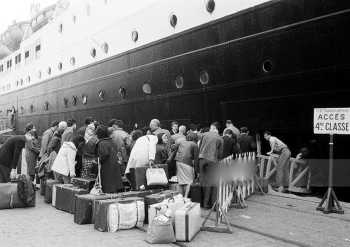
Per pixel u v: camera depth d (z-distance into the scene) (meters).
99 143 7.14
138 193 6.89
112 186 7.11
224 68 10.74
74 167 8.29
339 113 6.96
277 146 9.22
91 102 18.19
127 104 15.38
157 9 13.45
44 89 23.91
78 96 19.52
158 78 13.50
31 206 7.97
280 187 9.32
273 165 9.62
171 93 12.87
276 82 9.34
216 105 11.09
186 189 7.84
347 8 7.81
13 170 7.69
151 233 5.42
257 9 9.69
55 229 6.14
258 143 9.89
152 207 6.02
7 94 31.98
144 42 14.23
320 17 8.30
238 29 10.27
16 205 7.83
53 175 9.45
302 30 8.67
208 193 7.67
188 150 7.82
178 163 7.86
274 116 9.42
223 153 8.30
